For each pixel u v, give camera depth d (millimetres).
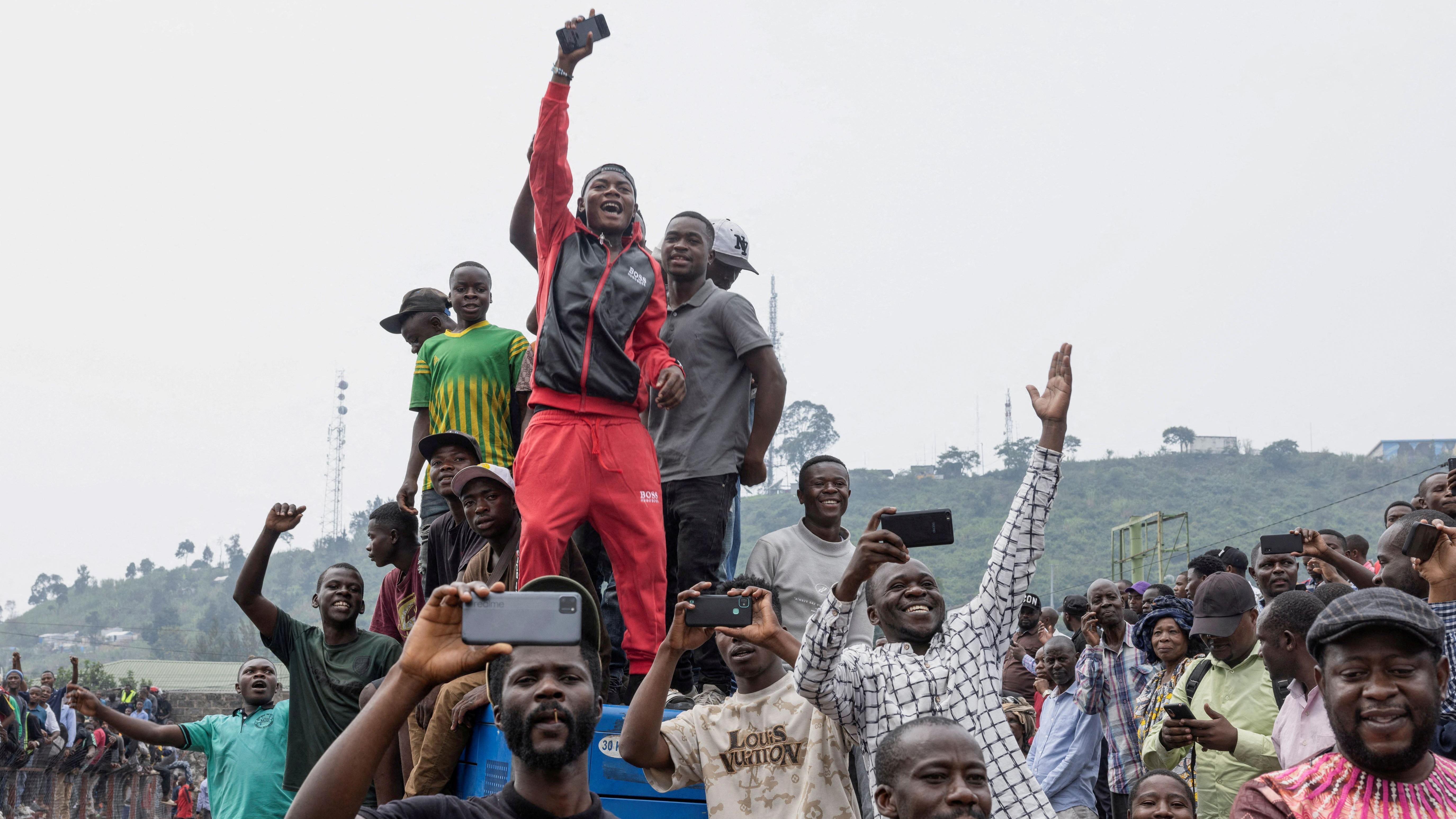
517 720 3074
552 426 5965
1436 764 3250
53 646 120188
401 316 9008
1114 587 8109
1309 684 5324
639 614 5973
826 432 113062
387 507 8008
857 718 4723
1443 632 3201
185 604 141625
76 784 19797
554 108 6016
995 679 4770
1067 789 7992
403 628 7773
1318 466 117812
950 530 4898
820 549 6496
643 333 6172
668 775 4969
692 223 6727
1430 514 5543
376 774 6152
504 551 6133
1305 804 3244
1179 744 5547
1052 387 5086
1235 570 9836
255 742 7367
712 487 6453
